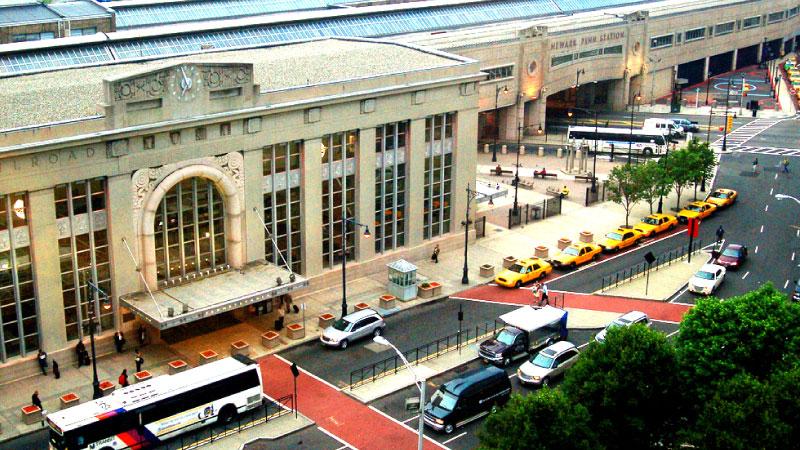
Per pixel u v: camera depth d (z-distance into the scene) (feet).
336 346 225.15
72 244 210.59
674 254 293.02
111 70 262.06
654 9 536.01
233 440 186.50
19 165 197.77
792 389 157.07
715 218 327.88
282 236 250.37
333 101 247.50
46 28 386.93
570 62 465.88
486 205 337.93
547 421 149.38
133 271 220.84
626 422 163.94
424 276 272.10
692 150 340.39
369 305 251.19
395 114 264.31
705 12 569.23
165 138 218.79
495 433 154.30
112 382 207.72
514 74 432.25
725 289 263.90
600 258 290.15
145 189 218.79
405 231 279.69
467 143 287.07
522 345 220.43
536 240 304.09
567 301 256.52
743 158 411.54
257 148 236.84
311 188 250.37
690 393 172.45
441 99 275.18
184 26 379.35
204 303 219.41
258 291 227.20
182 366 211.41
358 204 263.08
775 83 574.15
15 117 207.82
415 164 274.16
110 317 221.46
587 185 368.89
